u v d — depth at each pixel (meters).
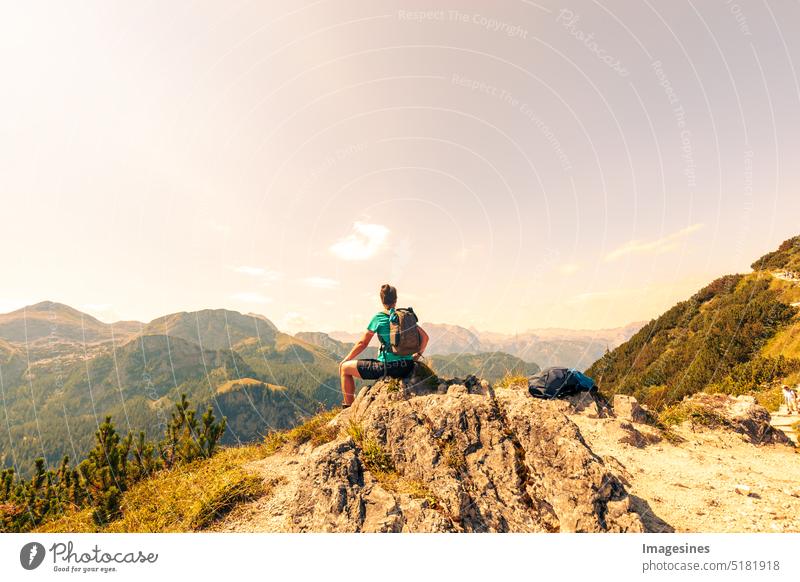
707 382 32.28
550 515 4.36
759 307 39.72
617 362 51.47
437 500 4.50
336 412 8.43
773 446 7.85
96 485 8.12
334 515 4.23
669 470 6.18
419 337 6.27
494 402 5.86
